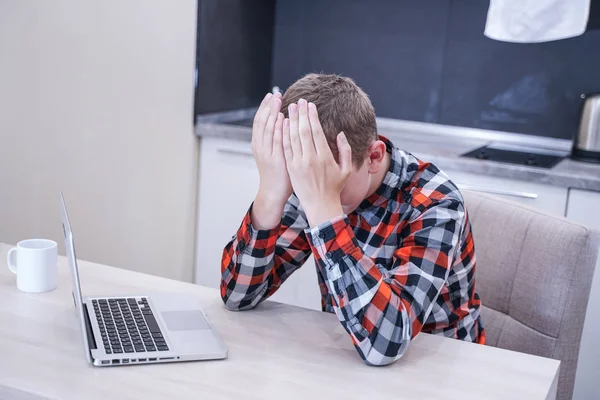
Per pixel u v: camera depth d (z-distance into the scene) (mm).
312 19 3379
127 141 2578
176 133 2850
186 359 1208
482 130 3203
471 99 3197
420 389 1162
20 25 2062
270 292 1492
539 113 3107
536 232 1634
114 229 2596
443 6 3162
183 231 3010
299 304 2922
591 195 2518
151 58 2629
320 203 1251
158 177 2783
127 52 2502
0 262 1647
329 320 1422
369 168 1337
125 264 2678
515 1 2709
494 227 1722
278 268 1505
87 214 2453
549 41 3041
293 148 1248
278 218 1371
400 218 1414
